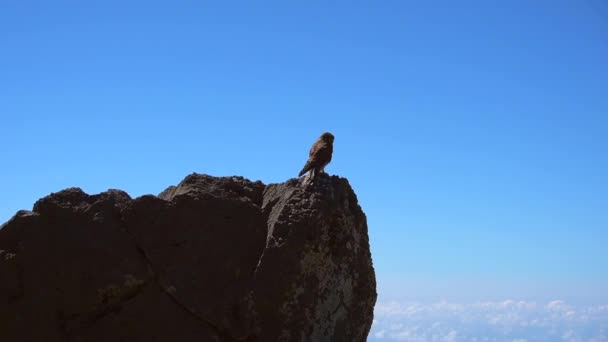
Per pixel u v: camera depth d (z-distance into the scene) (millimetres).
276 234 17578
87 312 16812
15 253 16953
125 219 17578
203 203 17844
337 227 18344
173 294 17016
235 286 17219
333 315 18156
